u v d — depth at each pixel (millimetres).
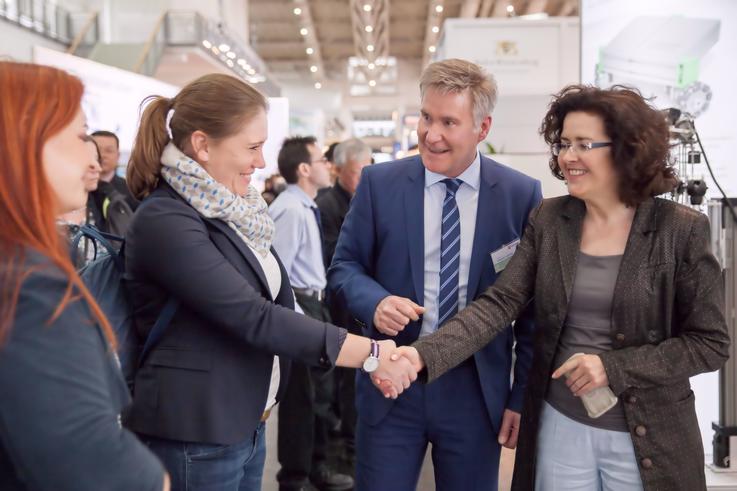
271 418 4039
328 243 3434
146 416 1253
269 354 1360
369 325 1580
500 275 1528
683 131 2424
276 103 5590
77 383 705
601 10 3312
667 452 1295
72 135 808
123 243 1319
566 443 1386
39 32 9625
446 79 1517
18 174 735
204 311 1220
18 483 732
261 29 21094
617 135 1292
